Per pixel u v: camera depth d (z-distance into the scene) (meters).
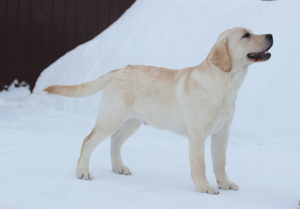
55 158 7.11
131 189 5.47
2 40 14.84
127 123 6.54
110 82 6.26
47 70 14.09
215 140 5.93
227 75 5.60
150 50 12.47
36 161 6.82
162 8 13.82
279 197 5.46
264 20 11.76
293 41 10.98
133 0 14.91
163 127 6.17
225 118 5.74
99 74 12.52
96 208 4.59
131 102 6.19
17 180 5.58
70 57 13.86
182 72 6.07
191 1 13.92
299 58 10.48
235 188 5.79
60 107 12.48
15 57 14.95
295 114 9.41
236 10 12.78
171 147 8.50
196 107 5.66
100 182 5.77
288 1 12.30
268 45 5.57
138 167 6.87
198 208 4.76
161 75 6.17
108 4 14.98
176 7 13.80
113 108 6.11
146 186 5.70
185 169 6.86
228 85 5.63
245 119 9.68
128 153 7.86
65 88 6.42
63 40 14.94
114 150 6.47
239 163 7.40
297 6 12.09
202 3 13.78
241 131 9.52
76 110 12.10
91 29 14.95
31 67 14.98
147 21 13.47
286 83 9.99
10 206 4.51
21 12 14.88
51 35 14.98
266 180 6.37
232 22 12.15
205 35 12.26
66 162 6.86
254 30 11.52
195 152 5.64
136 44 12.83
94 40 13.98
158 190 5.50
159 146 8.56
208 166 7.18
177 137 9.52
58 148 7.92
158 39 12.82
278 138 9.13
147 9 13.92
